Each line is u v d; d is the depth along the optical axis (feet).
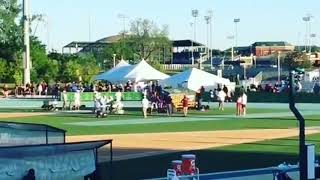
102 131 125.59
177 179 56.85
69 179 47.73
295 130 125.59
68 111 188.24
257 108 201.87
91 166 49.11
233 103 223.92
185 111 169.78
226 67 524.11
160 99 179.22
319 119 154.20
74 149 48.08
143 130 127.65
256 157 86.89
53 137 59.67
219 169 76.07
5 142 58.03
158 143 104.32
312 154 49.03
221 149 96.07
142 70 202.59
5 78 337.11
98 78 212.43
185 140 108.78
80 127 134.62
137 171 75.66
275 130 126.00
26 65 291.99
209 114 174.09
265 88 262.67
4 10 338.75
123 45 557.74
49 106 195.83
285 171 59.26
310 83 269.23
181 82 192.65
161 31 576.20
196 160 83.82
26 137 58.80
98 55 565.94
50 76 352.28
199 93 191.31
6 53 339.16
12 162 44.93
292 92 48.65
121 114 174.40
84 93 220.02
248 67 488.85
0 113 179.93
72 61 371.76
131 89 241.76
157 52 570.87
